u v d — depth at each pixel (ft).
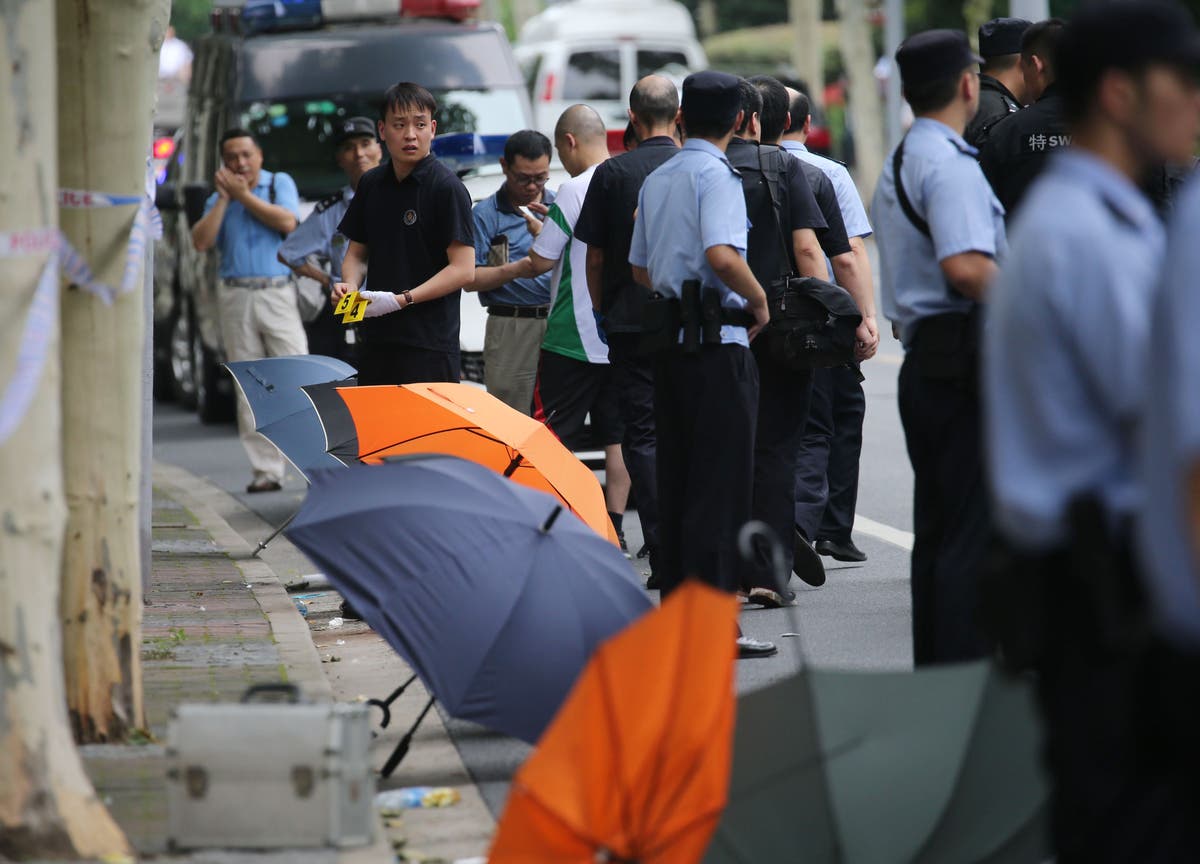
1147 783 28.81
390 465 50.80
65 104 50.42
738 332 62.69
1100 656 28.84
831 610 74.90
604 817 35.99
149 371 76.95
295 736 42.70
